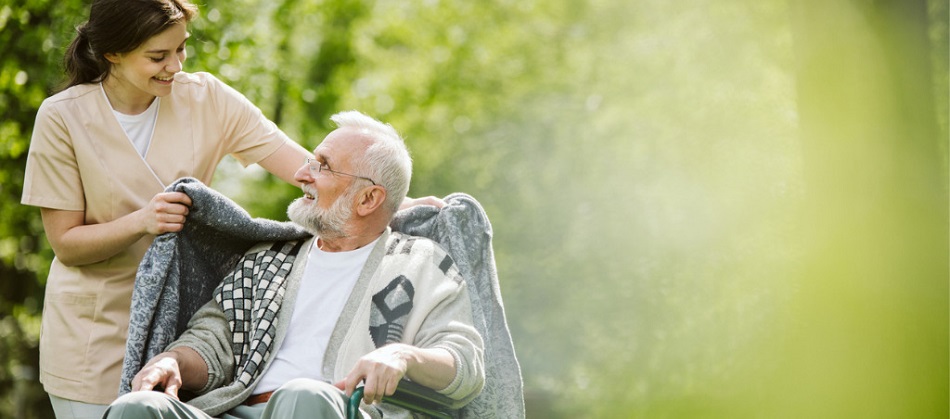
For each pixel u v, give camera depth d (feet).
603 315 55.42
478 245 18.48
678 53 59.31
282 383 17.21
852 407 32.63
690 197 53.62
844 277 33.12
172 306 17.39
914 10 33.47
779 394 34.45
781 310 45.96
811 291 33.76
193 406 16.34
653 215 55.21
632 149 59.21
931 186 33.24
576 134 64.03
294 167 20.16
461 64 89.10
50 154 18.26
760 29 55.62
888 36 33.32
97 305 18.60
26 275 66.28
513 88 81.20
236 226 17.81
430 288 17.43
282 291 17.75
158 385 16.66
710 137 54.85
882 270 32.86
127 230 17.54
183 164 19.02
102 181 18.40
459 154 76.43
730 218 51.16
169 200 17.33
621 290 55.01
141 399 14.79
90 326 18.66
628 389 53.93
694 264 52.31
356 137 17.87
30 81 50.65
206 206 17.58
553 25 82.17
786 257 47.01
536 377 60.44
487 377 17.67
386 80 91.09
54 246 18.49
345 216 17.66
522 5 85.56
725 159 53.36
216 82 19.71
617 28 67.05
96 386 18.57
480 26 90.22
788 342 34.37
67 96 18.42
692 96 57.06
